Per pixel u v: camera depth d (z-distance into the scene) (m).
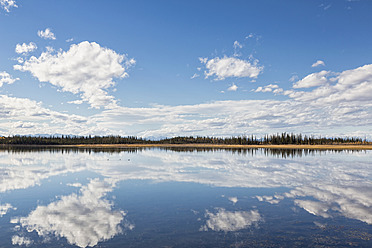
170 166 38.75
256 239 10.23
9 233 11.20
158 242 10.01
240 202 16.36
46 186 22.25
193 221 12.62
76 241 10.21
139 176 28.08
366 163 42.66
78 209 14.98
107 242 10.07
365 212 13.83
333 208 14.72
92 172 31.69
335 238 10.24
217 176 27.80
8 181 25.05
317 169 33.91
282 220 12.65
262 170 33.00
